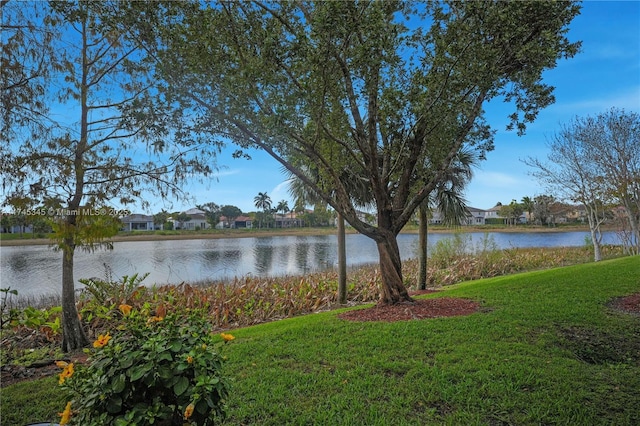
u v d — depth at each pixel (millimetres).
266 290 11211
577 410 3398
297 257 27797
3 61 5406
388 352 4961
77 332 6719
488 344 5078
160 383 2158
